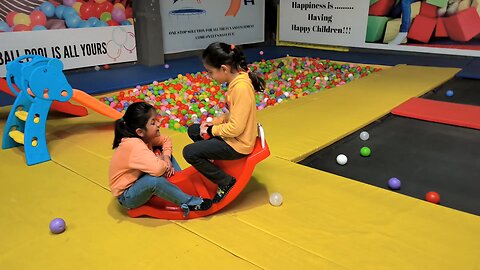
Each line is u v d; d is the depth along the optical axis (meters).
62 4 5.82
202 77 6.53
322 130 3.99
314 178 2.95
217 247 2.16
